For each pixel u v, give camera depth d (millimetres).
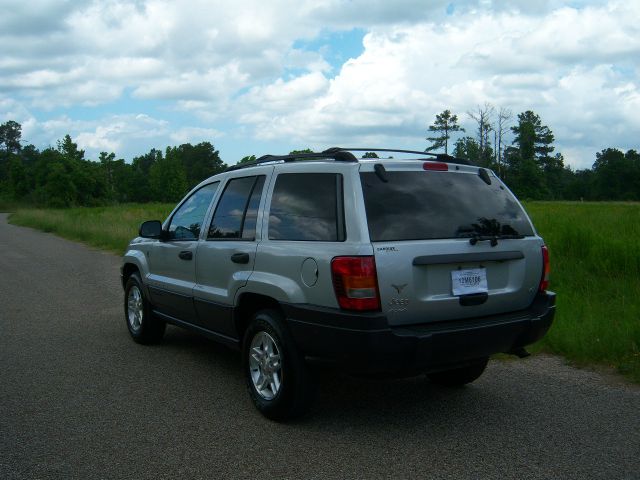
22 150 154750
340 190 4047
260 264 4492
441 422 4375
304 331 4031
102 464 3658
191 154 148375
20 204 78062
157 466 3635
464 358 4055
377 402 4820
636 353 5801
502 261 4301
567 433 4152
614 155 124438
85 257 16281
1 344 6652
